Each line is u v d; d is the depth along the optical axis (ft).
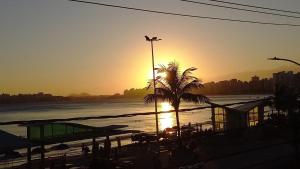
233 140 102.32
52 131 68.59
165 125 305.94
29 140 63.62
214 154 86.79
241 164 74.13
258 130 103.65
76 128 74.08
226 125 118.62
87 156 106.22
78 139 72.18
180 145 77.15
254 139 102.42
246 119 114.32
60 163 98.99
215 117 122.62
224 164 75.31
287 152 83.51
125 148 98.63
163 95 104.47
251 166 46.96
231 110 115.85
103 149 90.68
